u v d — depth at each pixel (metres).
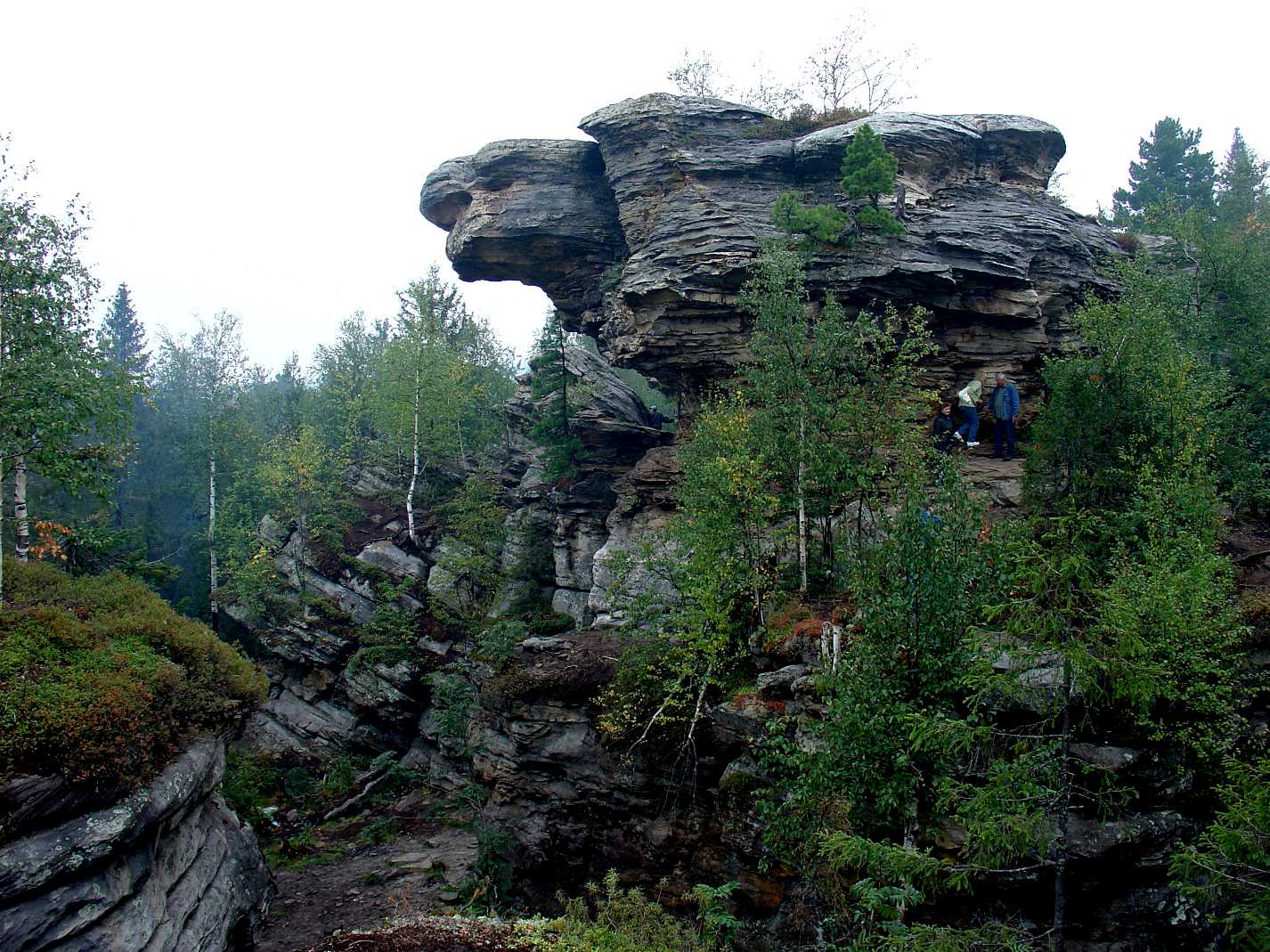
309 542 40.06
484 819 21.67
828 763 11.87
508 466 43.19
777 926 14.80
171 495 58.53
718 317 26.20
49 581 19.20
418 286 46.47
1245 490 18.59
